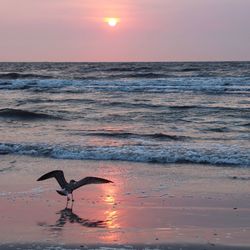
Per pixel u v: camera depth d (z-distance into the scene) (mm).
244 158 18328
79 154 19219
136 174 16297
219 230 10547
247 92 47719
